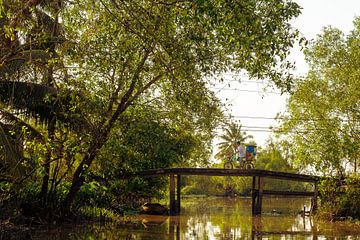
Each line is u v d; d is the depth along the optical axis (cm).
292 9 1125
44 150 1945
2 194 2028
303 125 3228
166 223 2728
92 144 2091
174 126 2320
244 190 7375
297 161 3173
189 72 1344
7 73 1691
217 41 1295
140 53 1573
